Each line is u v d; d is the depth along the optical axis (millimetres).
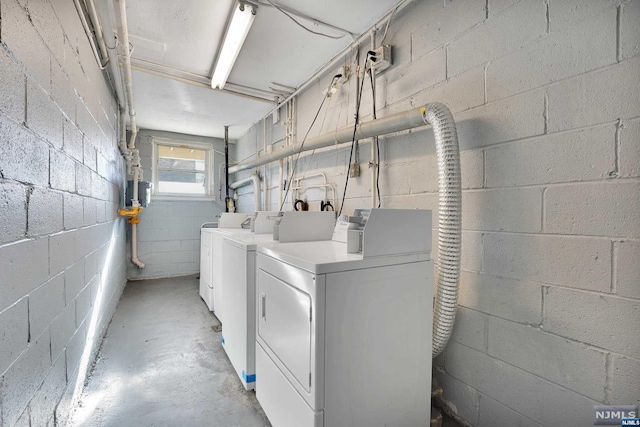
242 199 4988
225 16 1991
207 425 1539
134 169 3988
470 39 1511
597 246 1091
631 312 1016
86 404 1676
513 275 1352
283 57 2531
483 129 1460
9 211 940
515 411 1346
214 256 3061
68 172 1521
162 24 2070
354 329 1217
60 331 1405
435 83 1696
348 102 2422
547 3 1214
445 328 1477
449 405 1649
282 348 1386
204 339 2537
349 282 1202
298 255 1334
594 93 1090
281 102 3359
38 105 1150
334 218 2119
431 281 1456
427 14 1738
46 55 1229
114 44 2084
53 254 1314
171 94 3275
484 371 1473
